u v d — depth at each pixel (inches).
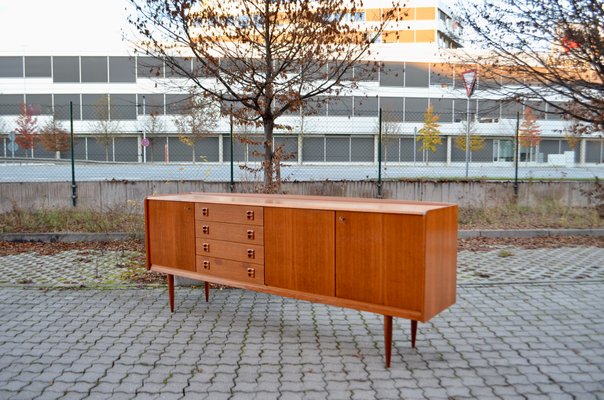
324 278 156.6
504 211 421.4
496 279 250.4
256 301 217.9
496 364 149.5
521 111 576.7
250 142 318.7
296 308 207.9
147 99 1090.1
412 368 146.8
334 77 306.2
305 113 339.9
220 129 773.9
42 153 783.7
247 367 147.6
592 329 179.8
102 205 415.5
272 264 169.8
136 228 355.9
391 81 1208.2
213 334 176.4
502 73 355.3
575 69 328.2
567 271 266.7
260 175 417.7
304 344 166.7
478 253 314.2
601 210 421.4
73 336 173.9
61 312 201.2
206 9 276.1
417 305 137.6
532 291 229.5
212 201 185.9
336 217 152.6
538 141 756.6
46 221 379.6
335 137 764.6
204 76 293.7
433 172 604.1
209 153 794.8
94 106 1032.8
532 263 286.0
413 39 1407.5
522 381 137.6
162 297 222.8
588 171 679.1
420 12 1400.1
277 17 282.0
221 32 283.4
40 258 300.0
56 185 415.8
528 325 184.4
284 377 140.6
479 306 207.3
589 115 365.4
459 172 595.8
